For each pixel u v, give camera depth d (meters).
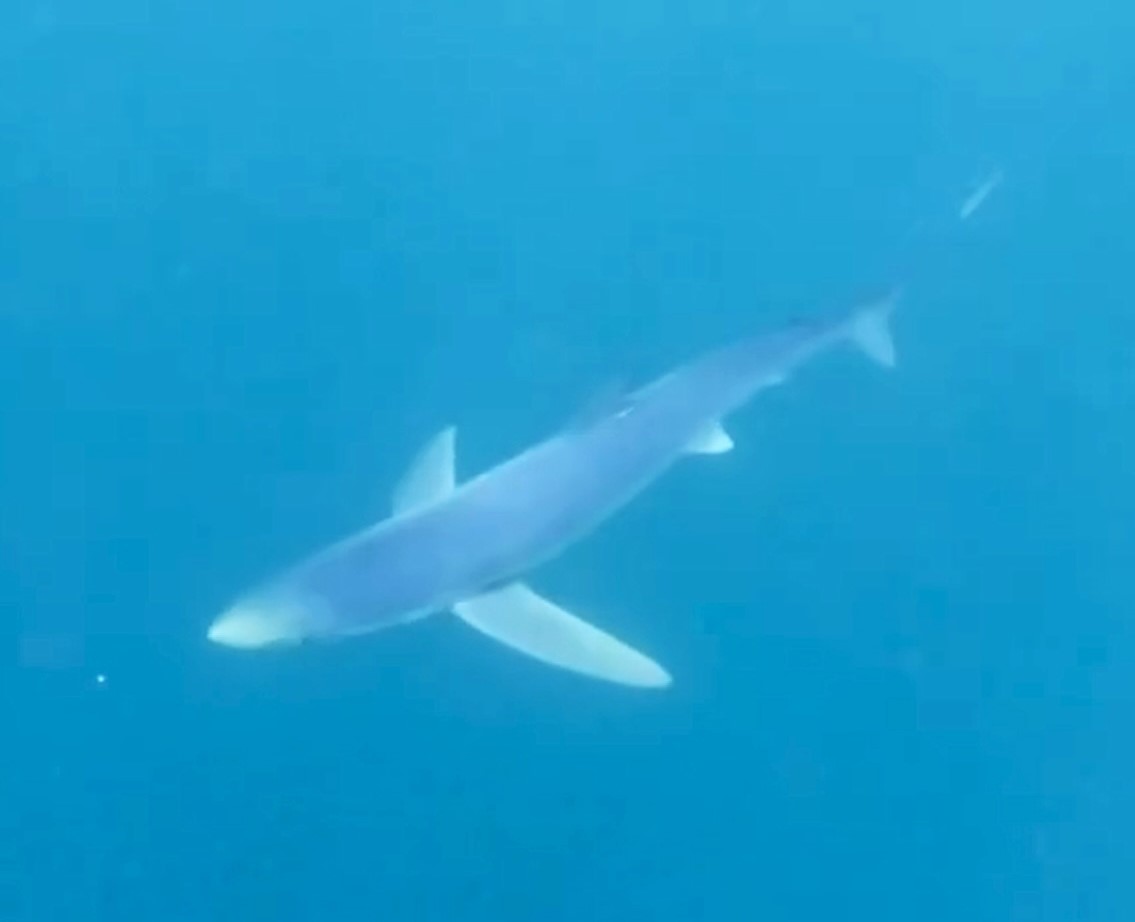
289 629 3.73
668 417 4.15
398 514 4.03
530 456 4.03
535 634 3.99
